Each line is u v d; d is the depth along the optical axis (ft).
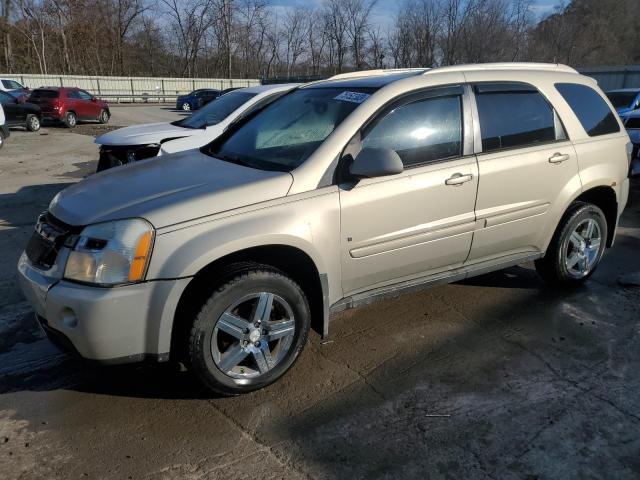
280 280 9.87
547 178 13.25
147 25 192.34
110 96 134.31
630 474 8.21
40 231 9.89
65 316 8.90
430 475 8.19
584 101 14.49
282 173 10.34
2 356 11.60
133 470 8.27
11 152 44.32
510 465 8.39
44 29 166.61
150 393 10.25
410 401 10.02
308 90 13.55
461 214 11.99
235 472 8.24
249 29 189.98
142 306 8.86
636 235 20.83
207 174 10.75
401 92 11.47
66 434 9.09
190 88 145.69
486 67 13.11
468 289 15.10
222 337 9.87
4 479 8.05
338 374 10.93
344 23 150.71
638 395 10.17
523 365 11.23
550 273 14.69
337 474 8.21
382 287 11.68
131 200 9.57
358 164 10.27
